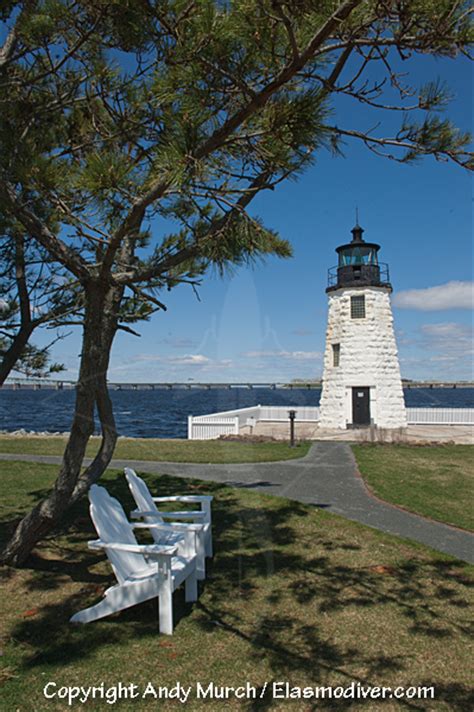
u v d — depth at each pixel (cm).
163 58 278
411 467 1063
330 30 223
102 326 409
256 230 324
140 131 377
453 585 453
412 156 304
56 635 345
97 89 395
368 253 2005
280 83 250
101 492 404
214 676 303
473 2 222
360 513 681
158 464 898
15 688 286
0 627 353
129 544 382
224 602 402
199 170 250
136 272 384
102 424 439
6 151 345
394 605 410
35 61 414
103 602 363
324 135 266
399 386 2027
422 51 238
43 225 366
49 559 480
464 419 2233
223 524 582
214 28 234
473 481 926
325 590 434
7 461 896
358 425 1950
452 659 332
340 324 2030
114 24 321
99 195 283
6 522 555
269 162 286
